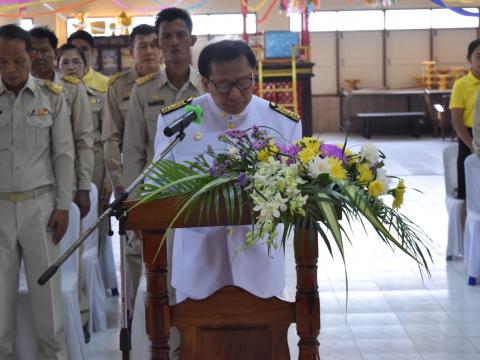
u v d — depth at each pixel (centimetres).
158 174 209
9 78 332
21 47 332
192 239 260
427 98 1546
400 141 1481
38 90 344
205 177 200
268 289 255
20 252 345
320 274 543
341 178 195
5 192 337
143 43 428
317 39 1655
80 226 395
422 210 762
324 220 191
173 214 199
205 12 1595
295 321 205
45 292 343
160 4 1549
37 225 339
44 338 346
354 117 1644
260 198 189
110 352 400
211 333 207
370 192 195
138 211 200
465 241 536
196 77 374
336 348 397
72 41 610
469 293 489
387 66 1662
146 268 205
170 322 206
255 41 1166
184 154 270
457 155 568
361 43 1656
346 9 1644
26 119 338
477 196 514
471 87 550
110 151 432
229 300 206
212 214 198
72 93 396
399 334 416
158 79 375
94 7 1567
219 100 255
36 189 340
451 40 1656
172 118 274
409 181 947
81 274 413
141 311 319
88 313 418
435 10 1645
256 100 276
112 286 499
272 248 257
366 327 428
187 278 260
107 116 436
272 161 194
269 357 206
